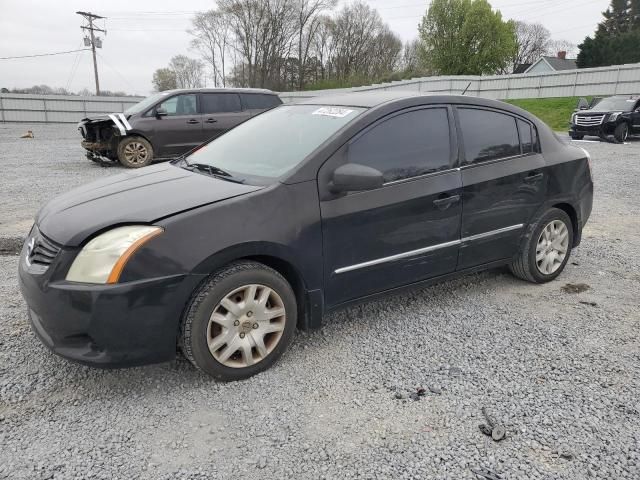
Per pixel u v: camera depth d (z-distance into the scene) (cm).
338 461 227
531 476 219
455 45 4356
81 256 259
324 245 308
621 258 518
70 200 315
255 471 221
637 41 4306
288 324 305
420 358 317
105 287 251
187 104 1170
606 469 223
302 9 5509
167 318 265
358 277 328
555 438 243
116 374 298
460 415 260
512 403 270
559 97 3003
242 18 5425
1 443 237
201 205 279
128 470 221
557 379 294
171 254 262
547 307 397
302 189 302
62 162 1231
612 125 1781
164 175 346
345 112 347
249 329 290
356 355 321
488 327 361
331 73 6075
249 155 351
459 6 4291
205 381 291
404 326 362
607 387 286
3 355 315
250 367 293
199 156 387
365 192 324
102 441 240
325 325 364
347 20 6103
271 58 5541
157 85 7831
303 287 309
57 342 266
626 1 6462
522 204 408
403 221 338
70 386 285
